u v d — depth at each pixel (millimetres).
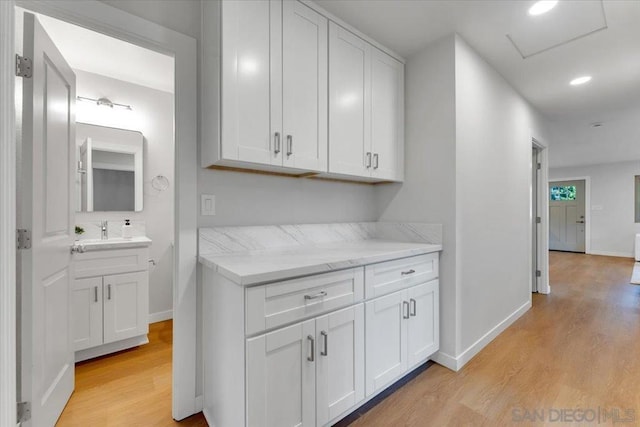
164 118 2965
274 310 1206
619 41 2123
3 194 1121
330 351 1395
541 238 3859
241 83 1401
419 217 2225
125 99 2754
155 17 1454
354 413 1565
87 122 2564
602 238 7098
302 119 1635
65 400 1620
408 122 2295
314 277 1339
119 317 2273
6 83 1126
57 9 1213
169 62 2432
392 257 1689
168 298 2998
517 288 2953
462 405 1628
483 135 2377
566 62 2424
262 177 1852
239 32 1396
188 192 1541
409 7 1772
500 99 2645
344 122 1856
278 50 1535
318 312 1350
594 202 7199
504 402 1650
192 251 1554
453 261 2025
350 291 1483
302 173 1867
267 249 1827
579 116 3734
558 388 1775
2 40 1113
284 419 1229
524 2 1738
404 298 1784
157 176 2914
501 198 2654
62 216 1577
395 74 2229
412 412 1573
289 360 1249
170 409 1609
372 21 1889
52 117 1459
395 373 1708
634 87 2879
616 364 2045
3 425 1108
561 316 2998
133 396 1723
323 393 1362
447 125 2064
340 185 2281
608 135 4617
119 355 2234
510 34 2053
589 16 1856
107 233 2615
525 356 2174
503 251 2678
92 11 1287
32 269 1268
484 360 2123
